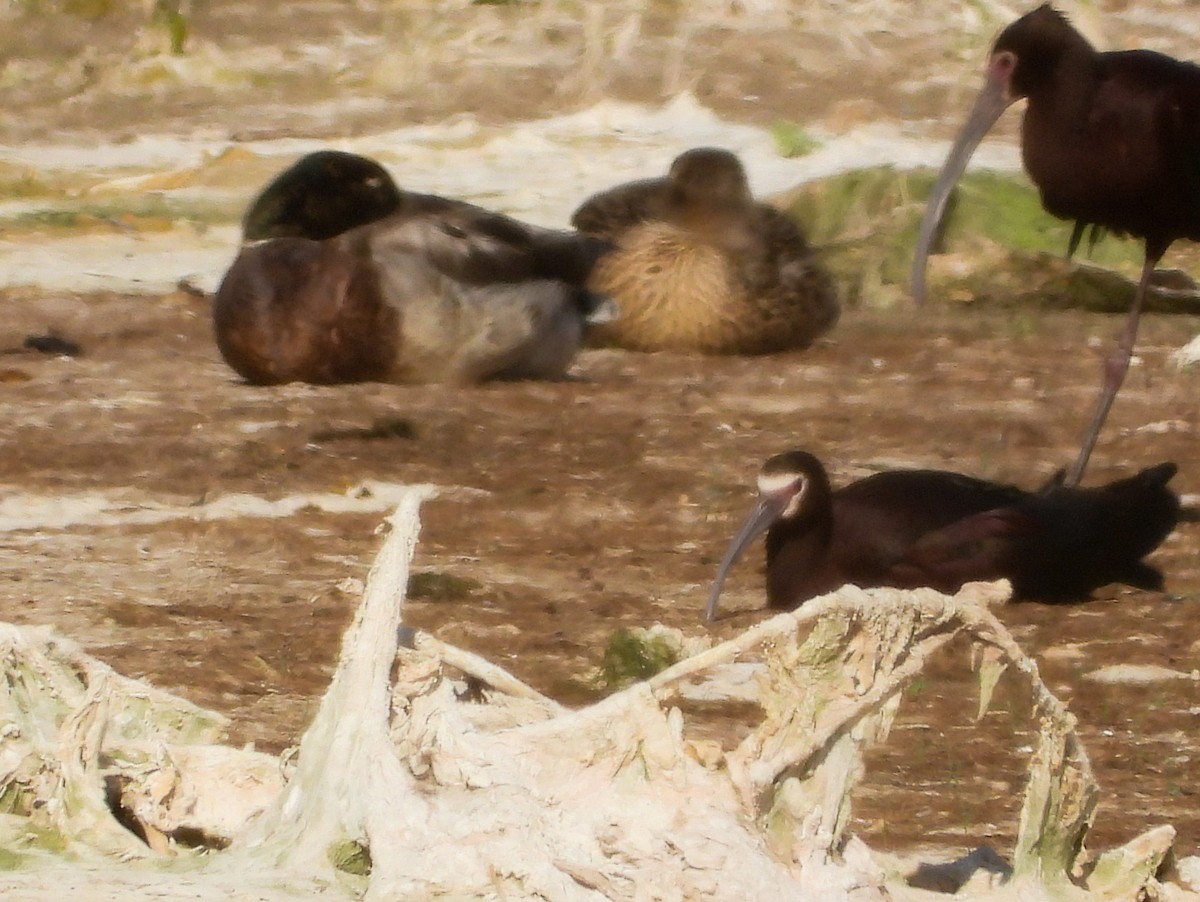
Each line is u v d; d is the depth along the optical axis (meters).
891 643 5.25
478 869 5.03
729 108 32.16
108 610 10.43
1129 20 39.44
